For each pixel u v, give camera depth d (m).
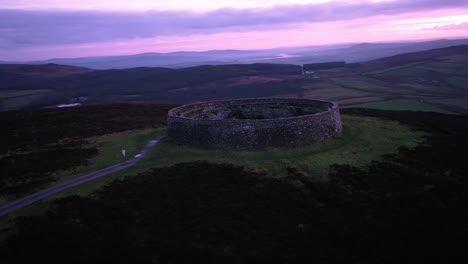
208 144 37.56
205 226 23.12
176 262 19.22
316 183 29.00
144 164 33.78
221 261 19.20
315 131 37.47
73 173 32.19
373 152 35.59
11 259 19.27
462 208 24.55
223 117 48.62
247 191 28.00
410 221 23.27
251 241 21.53
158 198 26.92
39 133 51.56
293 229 22.89
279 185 28.88
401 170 31.39
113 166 33.75
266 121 36.03
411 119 52.06
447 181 29.27
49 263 18.92
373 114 55.56
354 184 28.86
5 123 59.28
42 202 25.78
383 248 20.41
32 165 34.72
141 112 67.00
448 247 20.03
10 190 28.28
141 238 21.45
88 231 22.11
